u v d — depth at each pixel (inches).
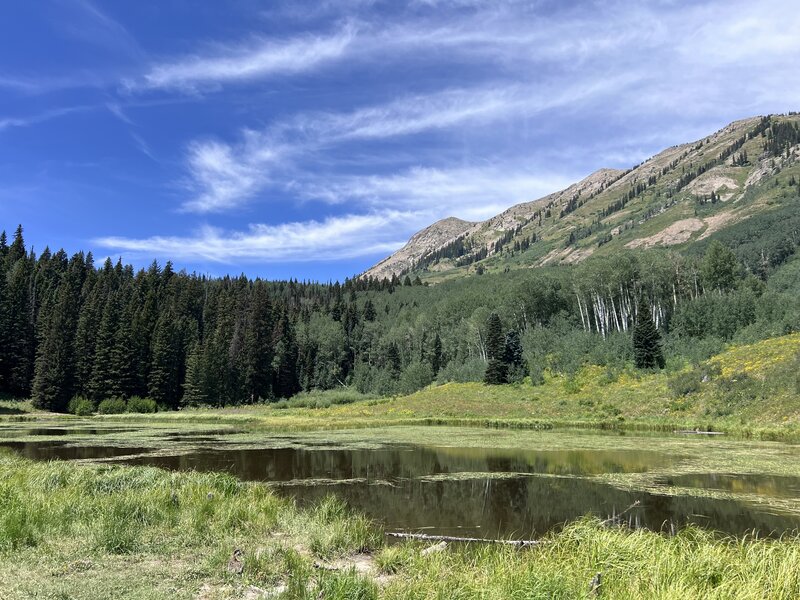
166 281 5374.0
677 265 3004.4
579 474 863.7
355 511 619.5
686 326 2605.8
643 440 1338.6
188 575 347.3
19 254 4613.7
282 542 440.5
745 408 1636.3
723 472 865.5
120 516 466.3
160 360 3395.7
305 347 4584.2
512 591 294.8
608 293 3034.0
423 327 4448.8
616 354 2482.8
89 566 357.4
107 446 1289.4
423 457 1077.1
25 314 3380.9
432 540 497.0
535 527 550.9
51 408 3009.4
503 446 1241.4
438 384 3159.5
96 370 3127.5
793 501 660.7
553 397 2311.8
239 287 5679.1
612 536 389.4
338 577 323.0
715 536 506.6
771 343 1953.7
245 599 309.4
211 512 507.5
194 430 1836.9
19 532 406.3
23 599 290.8
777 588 287.7
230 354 4072.3
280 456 1101.7
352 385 4382.4
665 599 269.0
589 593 293.4
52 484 602.2
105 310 3284.9
